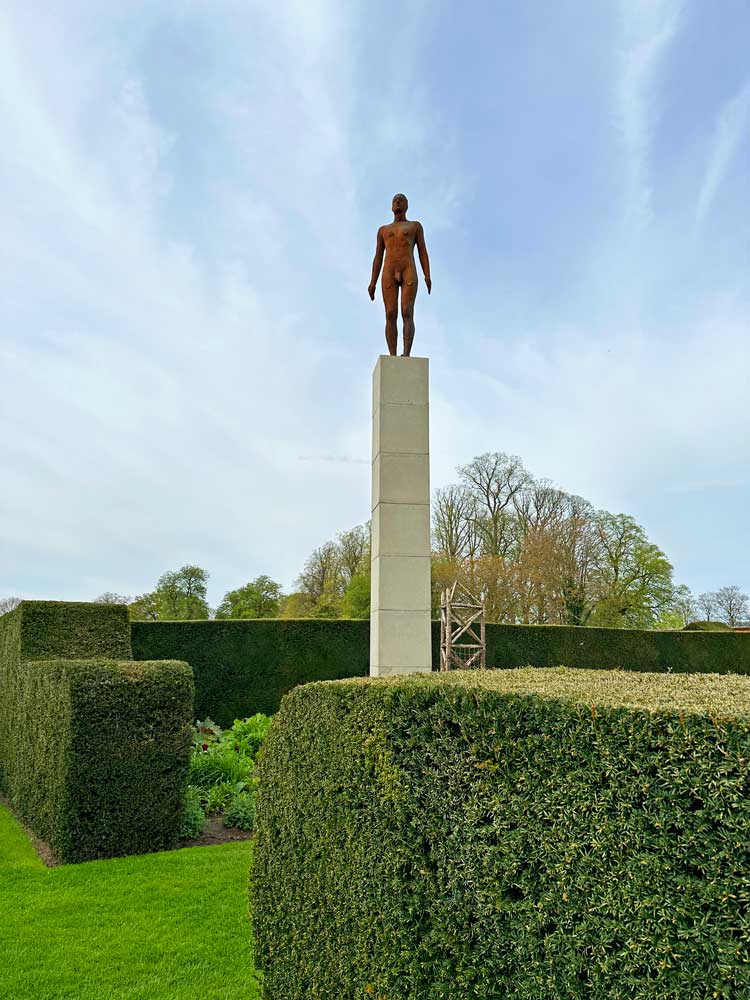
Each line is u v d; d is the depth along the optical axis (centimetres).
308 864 341
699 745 159
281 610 3456
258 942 405
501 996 203
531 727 203
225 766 920
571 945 181
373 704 284
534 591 2705
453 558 2906
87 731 698
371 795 281
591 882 178
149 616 3294
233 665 1512
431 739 245
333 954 307
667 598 2756
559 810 189
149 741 722
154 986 424
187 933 500
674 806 162
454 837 227
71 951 471
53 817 730
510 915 202
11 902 563
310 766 348
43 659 1020
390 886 260
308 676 1549
